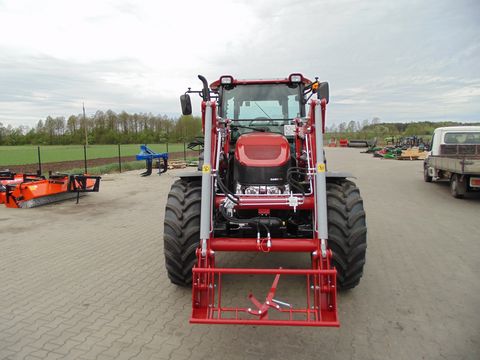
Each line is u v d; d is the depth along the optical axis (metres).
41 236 6.68
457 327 3.52
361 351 3.15
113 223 7.67
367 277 4.71
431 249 5.82
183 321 3.67
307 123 4.19
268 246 3.46
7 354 3.14
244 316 3.75
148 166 16.36
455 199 10.41
